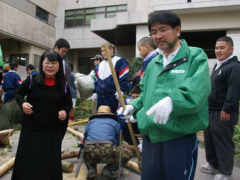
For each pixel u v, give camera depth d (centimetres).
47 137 229
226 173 278
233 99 268
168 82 167
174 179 163
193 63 163
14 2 1536
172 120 160
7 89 648
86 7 1850
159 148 169
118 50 1664
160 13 166
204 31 1141
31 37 1669
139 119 183
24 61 1720
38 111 228
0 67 949
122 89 384
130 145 368
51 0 1856
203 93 149
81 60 1977
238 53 1023
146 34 1166
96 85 416
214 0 1008
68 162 315
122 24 1182
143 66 338
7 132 407
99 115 317
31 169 223
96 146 273
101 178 294
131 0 1750
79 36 1866
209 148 310
